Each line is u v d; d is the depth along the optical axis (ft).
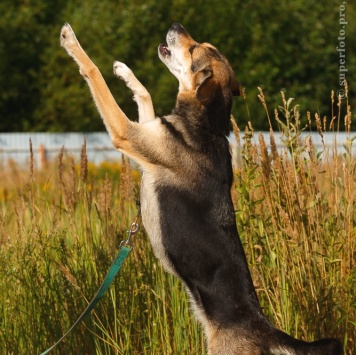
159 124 29.89
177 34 32.58
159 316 30.68
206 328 28.02
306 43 131.54
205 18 129.59
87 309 26.66
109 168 79.36
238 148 33.73
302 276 30.50
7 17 138.21
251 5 132.05
